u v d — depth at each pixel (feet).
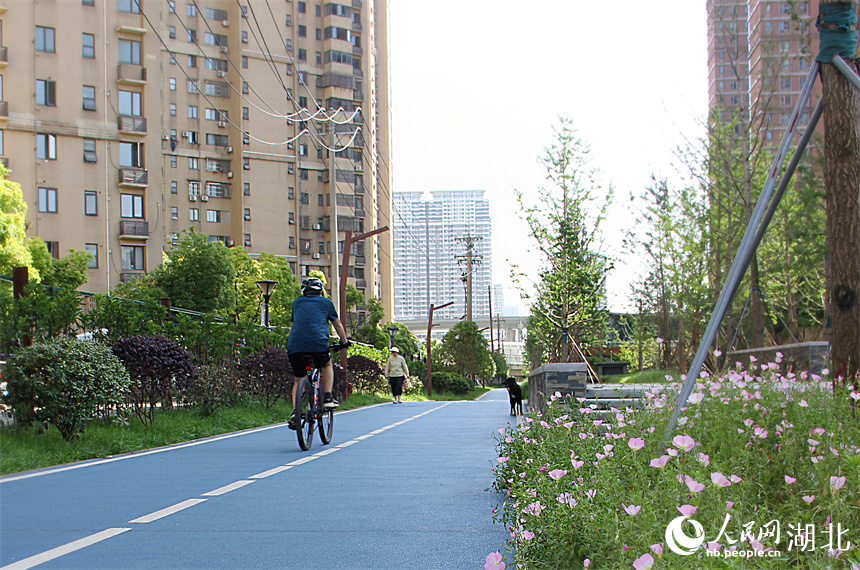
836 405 19.99
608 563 9.18
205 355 52.31
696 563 7.94
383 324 290.97
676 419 16.74
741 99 71.31
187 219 229.66
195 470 24.93
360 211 282.97
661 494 10.49
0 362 33.86
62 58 167.12
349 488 20.80
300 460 27.48
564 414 24.23
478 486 21.07
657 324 118.01
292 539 14.80
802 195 69.00
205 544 14.44
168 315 50.55
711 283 93.40
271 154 246.27
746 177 70.69
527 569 10.47
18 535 15.28
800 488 12.41
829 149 25.20
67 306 39.09
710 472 12.10
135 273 173.58
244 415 47.70
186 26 232.53
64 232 165.48
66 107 166.91
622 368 83.56
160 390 39.55
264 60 247.70
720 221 84.33
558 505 11.50
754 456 13.76
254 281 194.39
